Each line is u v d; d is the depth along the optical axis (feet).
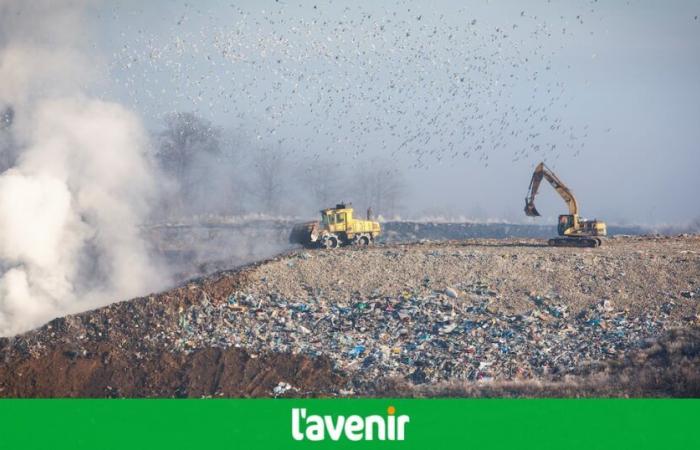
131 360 492.95
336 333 510.99
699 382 392.68
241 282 575.79
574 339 488.85
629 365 439.63
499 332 502.38
